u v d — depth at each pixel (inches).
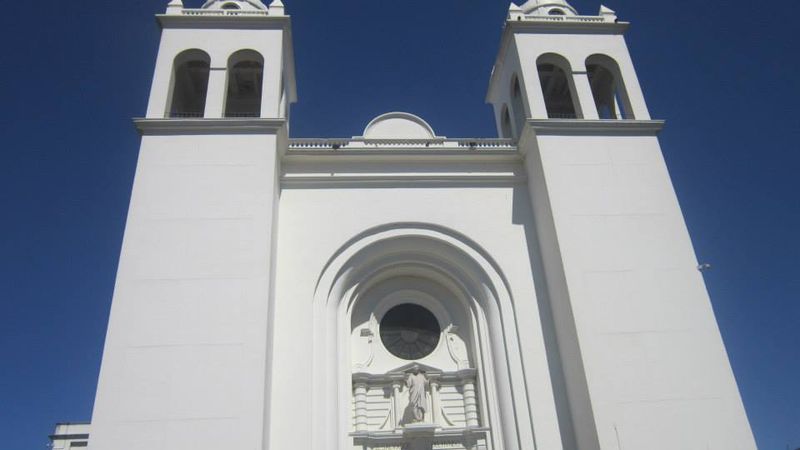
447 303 802.8
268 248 682.8
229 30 877.8
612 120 820.0
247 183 724.0
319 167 819.4
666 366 657.0
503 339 731.4
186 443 570.3
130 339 616.7
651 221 749.3
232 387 599.5
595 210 748.6
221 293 650.8
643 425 623.2
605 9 971.3
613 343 663.1
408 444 693.3
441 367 754.8
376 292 799.1
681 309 692.7
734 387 652.7
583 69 894.4
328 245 762.8
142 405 584.1
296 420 645.9
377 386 734.5
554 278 734.5
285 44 930.1
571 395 680.4
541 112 838.5
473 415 718.5
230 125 764.0
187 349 616.4
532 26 935.7
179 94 954.1
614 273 707.4
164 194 709.9
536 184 805.2
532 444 665.0
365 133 891.4
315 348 696.4
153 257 668.1
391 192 810.2
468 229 794.8
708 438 623.5
